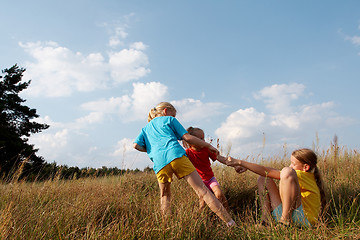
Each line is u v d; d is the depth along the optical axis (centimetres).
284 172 287
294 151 322
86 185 509
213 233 269
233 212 370
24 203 358
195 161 393
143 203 346
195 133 407
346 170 458
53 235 258
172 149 326
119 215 322
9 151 1870
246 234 270
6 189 411
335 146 516
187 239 248
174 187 437
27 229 262
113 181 552
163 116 363
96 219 308
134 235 245
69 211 311
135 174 598
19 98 2439
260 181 328
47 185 445
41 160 2027
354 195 338
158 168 333
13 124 2327
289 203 283
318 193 301
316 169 310
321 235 255
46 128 2461
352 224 267
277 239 254
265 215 300
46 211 315
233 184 445
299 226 279
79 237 260
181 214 283
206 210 317
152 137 352
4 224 250
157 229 251
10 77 2403
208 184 388
